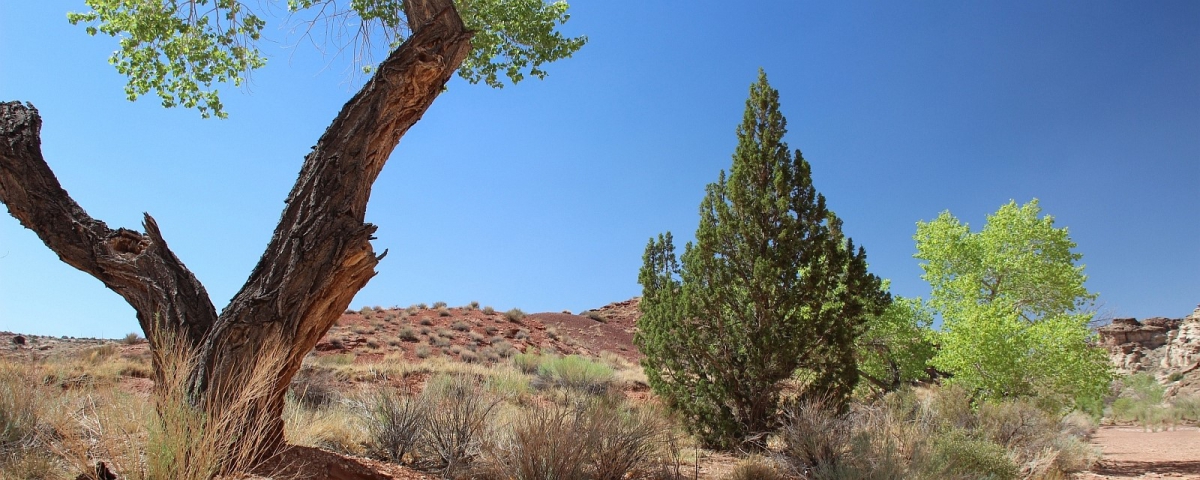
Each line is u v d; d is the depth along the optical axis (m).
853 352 11.77
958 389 14.55
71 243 5.16
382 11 8.41
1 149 5.17
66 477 4.12
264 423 4.55
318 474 4.88
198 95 8.23
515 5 8.99
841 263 11.77
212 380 4.62
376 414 7.49
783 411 11.38
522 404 12.58
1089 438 17.14
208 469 4.00
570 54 9.47
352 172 5.35
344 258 5.06
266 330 4.81
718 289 11.98
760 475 8.12
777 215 12.03
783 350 11.23
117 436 4.27
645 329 14.97
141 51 7.75
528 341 34.06
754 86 12.81
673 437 8.77
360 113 5.55
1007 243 19.27
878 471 7.70
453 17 6.20
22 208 5.14
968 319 15.52
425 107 6.05
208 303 5.20
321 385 12.09
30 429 4.45
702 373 12.23
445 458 6.91
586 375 18.50
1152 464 12.56
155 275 5.11
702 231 12.43
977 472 8.33
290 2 8.59
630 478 7.29
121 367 13.20
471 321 35.59
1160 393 36.81
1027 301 18.95
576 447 6.83
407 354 25.31
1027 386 14.52
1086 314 15.50
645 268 15.73
